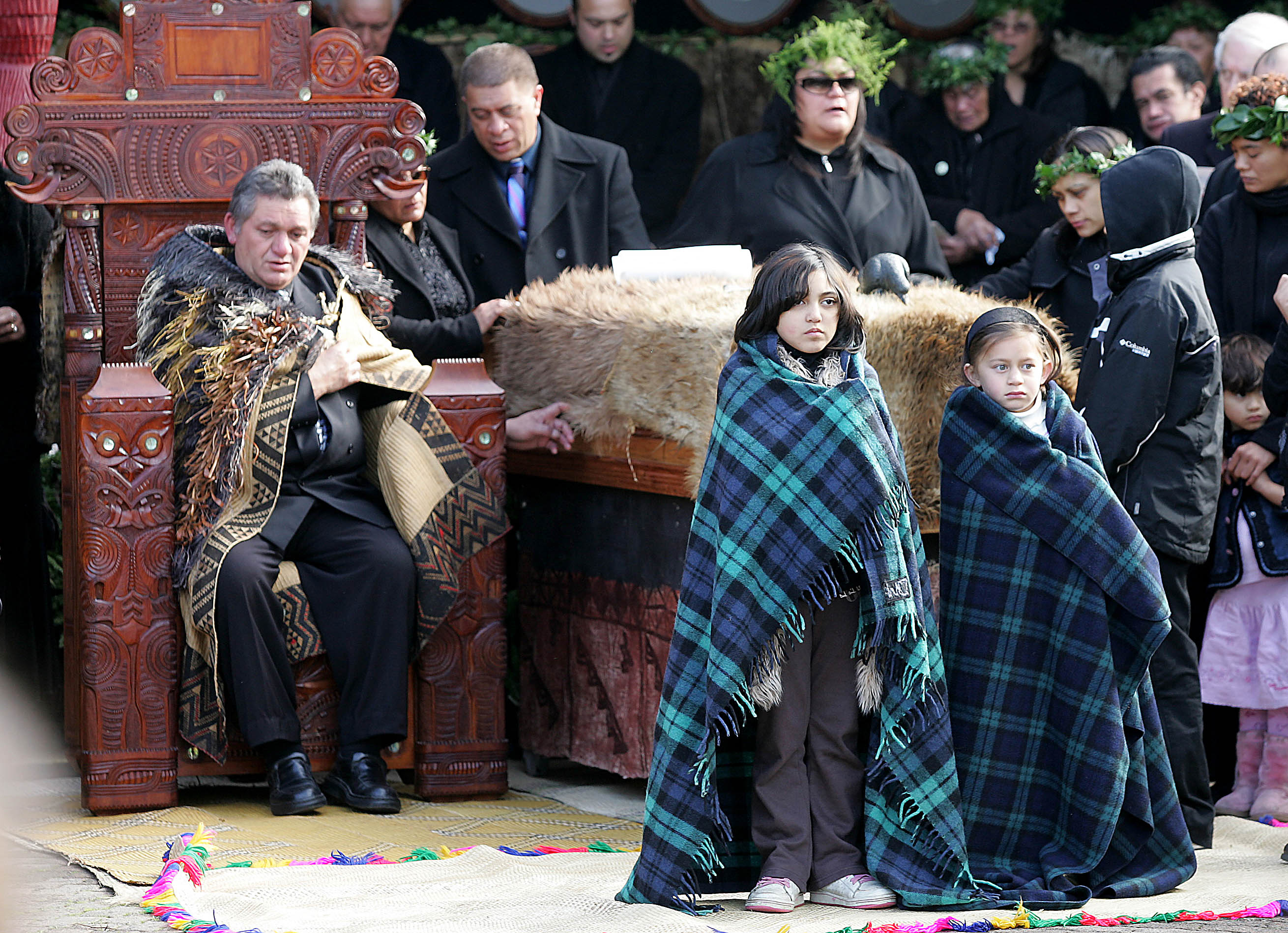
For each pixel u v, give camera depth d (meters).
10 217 21.19
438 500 18.39
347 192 19.58
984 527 14.06
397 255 20.52
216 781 19.41
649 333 17.45
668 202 29.89
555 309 19.28
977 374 14.28
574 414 18.89
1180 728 16.12
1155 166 16.28
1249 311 19.50
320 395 17.97
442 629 18.44
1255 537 17.95
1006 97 28.22
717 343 16.69
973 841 13.88
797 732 12.86
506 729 22.09
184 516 17.48
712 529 13.23
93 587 17.12
